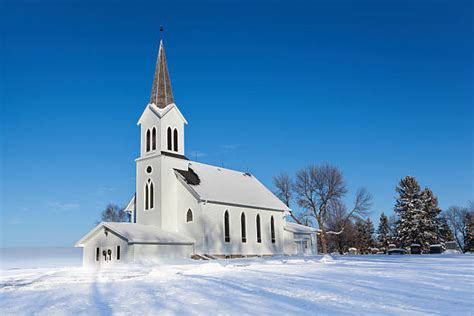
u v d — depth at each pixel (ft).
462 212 351.87
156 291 59.93
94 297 55.52
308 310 42.57
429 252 252.42
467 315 39.11
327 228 279.08
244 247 174.60
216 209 164.14
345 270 90.17
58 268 128.77
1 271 113.09
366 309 42.70
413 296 50.39
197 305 46.93
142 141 172.04
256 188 205.46
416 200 288.10
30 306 49.19
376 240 378.32
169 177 164.35
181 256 149.89
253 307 44.75
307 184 248.32
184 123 177.47
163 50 181.68
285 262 125.70
